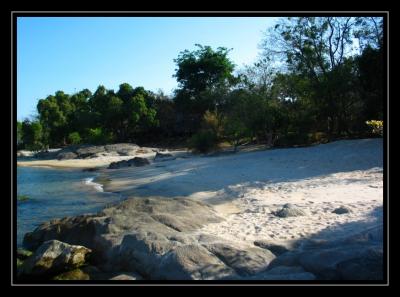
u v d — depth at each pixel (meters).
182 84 63.31
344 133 32.53
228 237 9.38
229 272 6.82
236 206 13.73
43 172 36.91
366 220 9.77
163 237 8.78
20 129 70.56
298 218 10.77
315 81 31.81
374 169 18.06
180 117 63.38
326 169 19.61
